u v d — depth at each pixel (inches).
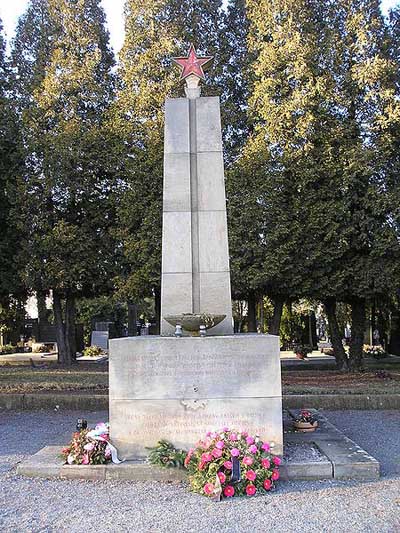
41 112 693.9
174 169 310.8
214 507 209.6
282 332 1181.1
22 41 756.6
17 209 666.2
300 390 467.2
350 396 435.5
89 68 711.1
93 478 246.8
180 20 689.6
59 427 369.4
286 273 596.7
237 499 218.4
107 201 674.8
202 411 257.8
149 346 260.7
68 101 699.4
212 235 307.1
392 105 589.9
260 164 607.8
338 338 679.7
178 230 307.1
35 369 688.4
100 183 690.2
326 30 629.9
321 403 434.0
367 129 605.6
